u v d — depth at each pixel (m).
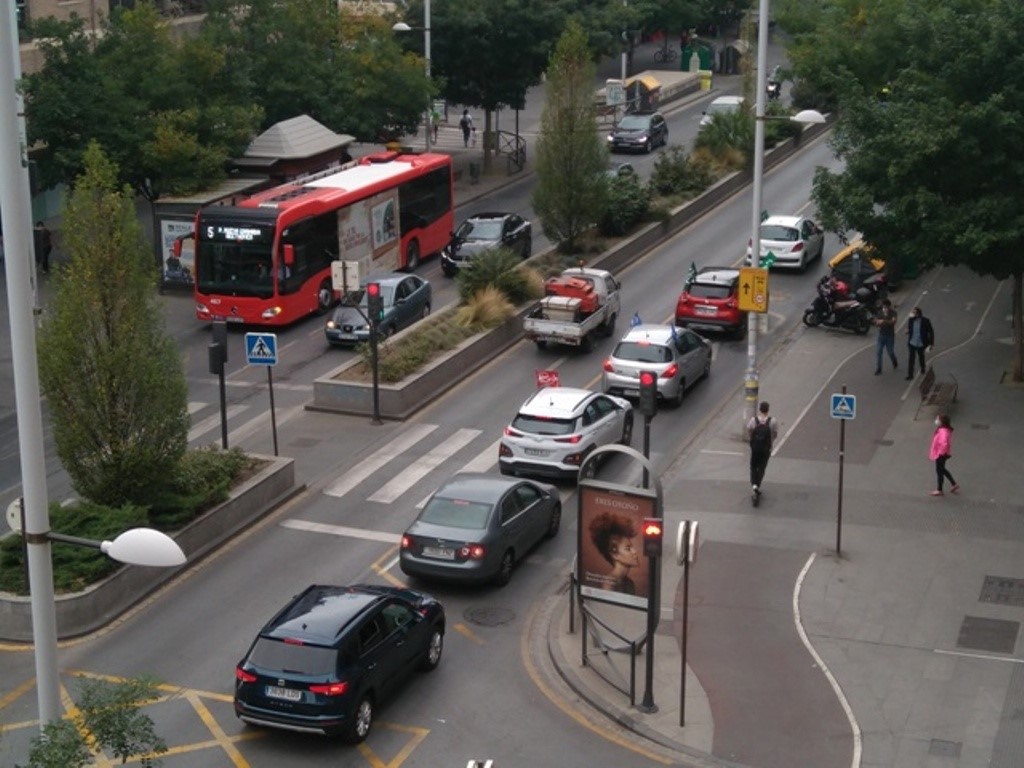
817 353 36.00
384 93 54.03
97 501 23.06
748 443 29.27
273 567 23.44
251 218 37.50
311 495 26.70
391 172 44.38
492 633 21.12
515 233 45.28
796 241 44.50
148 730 13.17
